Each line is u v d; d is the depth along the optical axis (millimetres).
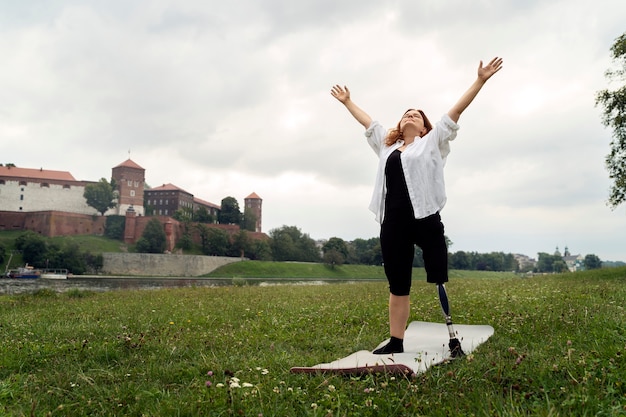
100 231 124062
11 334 5852
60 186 132875
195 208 167000
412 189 4059
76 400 3072
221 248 117312
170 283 67062
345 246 124375
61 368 3953
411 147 4238
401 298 4168
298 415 2604
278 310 8438
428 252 4117
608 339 3770
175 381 3504
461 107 4141
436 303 8148
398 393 2840
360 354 4105
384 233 4246
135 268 101125
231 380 2943
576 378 2766
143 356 4426
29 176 129750
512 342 4277
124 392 3152
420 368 3357
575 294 8250
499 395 2613
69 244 102312
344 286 20234
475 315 6367
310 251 130500
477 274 123500
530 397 2609
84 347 4637
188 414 2621
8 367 4047
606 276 18266
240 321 6961
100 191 130250
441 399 2699
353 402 2723
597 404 2334
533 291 9914
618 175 22797
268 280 88000
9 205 125750
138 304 10328
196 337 5355
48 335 5664
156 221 113188
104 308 9430
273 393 2881
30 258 95688
